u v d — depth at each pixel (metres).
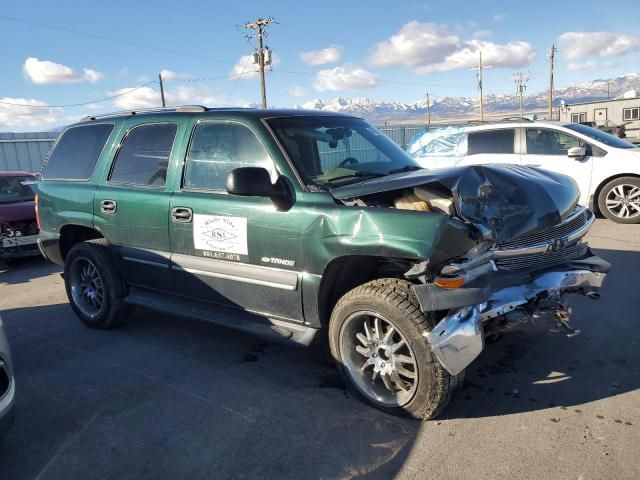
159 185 4.32
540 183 3.63
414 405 3.13
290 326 3.69
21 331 5.16
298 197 3.48
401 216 3.04
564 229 3.62
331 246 3.28
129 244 4.59
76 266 5.11
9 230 8.27
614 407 3.23
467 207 3.14
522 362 3.88
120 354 4.45
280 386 3.74
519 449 2.86
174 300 4.47
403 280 3.22
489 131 9.70
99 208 4.73
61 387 3.89
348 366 3.40
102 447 3.10
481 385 3.58
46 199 5.25
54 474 2.87
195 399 3.61
